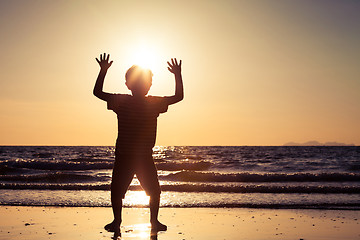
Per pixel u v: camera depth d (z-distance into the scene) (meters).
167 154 59.41
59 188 11.01
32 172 19.78
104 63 4.43
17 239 4.41
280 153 65.25
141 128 4.36
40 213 6.66
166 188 10.83
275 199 8.86
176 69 4.64
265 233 4.96
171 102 4.53
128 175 4.46
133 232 4.76
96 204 7.86
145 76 4.38
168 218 6.22
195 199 8.84
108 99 4.34
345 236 4.84
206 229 5.18
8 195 9.37
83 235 4.59
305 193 10.19
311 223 5.80
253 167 27.19
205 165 26.12
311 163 32.88
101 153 60.03
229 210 7.23
